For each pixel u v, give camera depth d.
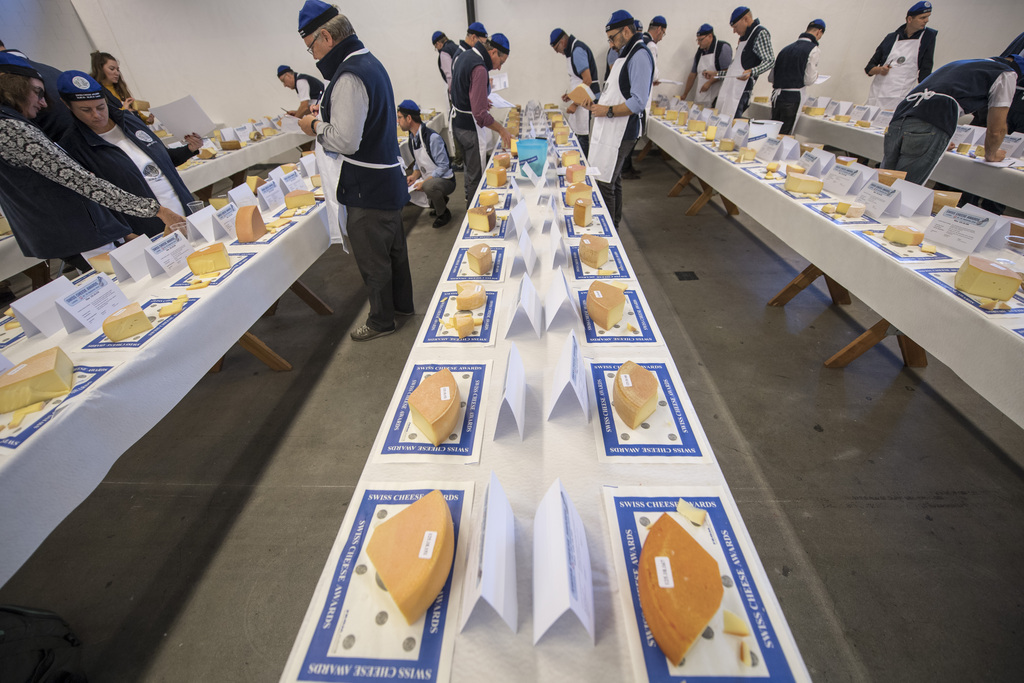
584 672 0.50
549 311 1.11
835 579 1.26
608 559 0.62
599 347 1.02
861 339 1.92
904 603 1.20
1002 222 1.37
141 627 1.23
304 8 1.45
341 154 1.69
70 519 1.51
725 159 2.81
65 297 1.20
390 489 0.72
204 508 1.54
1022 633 1.13
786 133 3.99
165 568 1.36
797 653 0.50
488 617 0.54
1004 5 4.71
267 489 1.59
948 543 1.33
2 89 1.38
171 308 1.32
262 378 2.13
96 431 1.02
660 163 5.41
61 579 1.35
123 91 2.85
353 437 1.80
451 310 1.20
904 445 1.63
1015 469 1.53
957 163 2.58
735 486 1.52
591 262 1.38
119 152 1.79
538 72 5.36
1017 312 1.11
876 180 1.89
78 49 5.02
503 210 1.97
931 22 4.87
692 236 3.41
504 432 0.80
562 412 0.83
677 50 5.20
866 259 1.52
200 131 2.69
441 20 5.05
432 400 0.80
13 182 1.53
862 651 1.11
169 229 1.73
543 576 0.56
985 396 1.10
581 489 0.72
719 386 1.95
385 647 0.53
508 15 5.05
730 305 2.52
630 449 0.78
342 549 0.63
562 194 2.11
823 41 5.06
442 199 3.67
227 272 1.56
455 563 0.62
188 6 5.02
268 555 1.39
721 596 0.51
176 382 1.26
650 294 2.67
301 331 2.47
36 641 1.05
